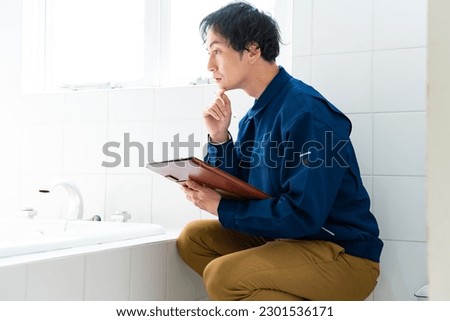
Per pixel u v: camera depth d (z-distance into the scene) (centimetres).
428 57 58
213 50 162
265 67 162
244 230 145
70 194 225
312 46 201
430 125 57
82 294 130
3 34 261
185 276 177
